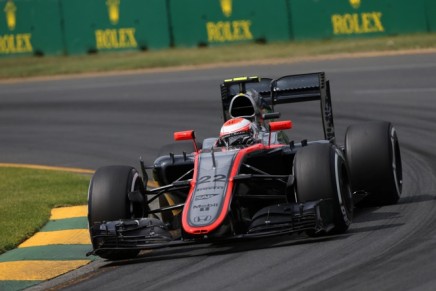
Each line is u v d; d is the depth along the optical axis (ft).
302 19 349.82
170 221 115.24
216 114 223.10
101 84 294.66
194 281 88.99
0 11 386.93
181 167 110.73
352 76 254.27
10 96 291.17
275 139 111.55
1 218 135.85
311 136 183.62
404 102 209.36
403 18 334.24
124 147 197.67
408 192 124.77
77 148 203.21
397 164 120.57
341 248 94.58
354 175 115.24
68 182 164.76
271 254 95.96
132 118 231.09
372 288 78.84
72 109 254.88
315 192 98.73
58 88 296.71
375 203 117.60
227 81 125.90
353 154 115.34
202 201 96.63
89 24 384.06
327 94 127.24
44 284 100.27
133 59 352.28
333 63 283.38
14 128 238.07
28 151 207.00
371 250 92.32
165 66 325.42
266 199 109.81
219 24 364.17
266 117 109.50
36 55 393.09
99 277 98.12
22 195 155.22
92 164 184.85
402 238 96.32
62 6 386.11
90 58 373.61
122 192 103.24
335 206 98.99
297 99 125.08
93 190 103.71
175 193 112.37
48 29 388.16
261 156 105.50
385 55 289.33
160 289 87.81
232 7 361.51
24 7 386.93
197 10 367.25
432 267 82.99
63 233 125.49
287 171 108.78
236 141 107.96
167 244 96.43
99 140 208.95
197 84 270.46
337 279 82.99
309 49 325.01
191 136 113.09
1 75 347.36
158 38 375.04
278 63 297.53
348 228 104.63
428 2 330.95
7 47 390.21
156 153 187.83
